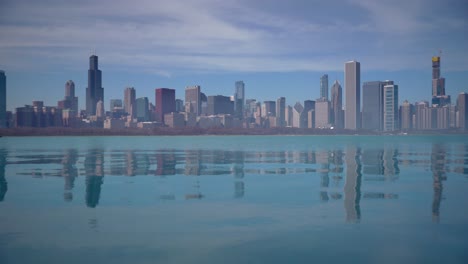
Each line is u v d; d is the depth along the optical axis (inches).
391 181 1455.5
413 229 766.5
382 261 608.7
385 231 754.8
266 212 917.8
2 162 2433.6
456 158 2751.0
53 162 2440.9
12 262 608.4
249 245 680.4
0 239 714.8
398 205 989.2
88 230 768.3
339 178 1557.6
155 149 4453.7
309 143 6943.9
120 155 3225.9
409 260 612.7
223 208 963.3
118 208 964.6
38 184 1392.7
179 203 1027.9
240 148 4702.3
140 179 1534.2
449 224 801.6
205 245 680.4
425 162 2380.7
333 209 946.7
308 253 641.6
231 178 1566.2
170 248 666.8
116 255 634.8
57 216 881.5
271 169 1947.6
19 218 862.5
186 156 3083.2
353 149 4323.3
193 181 1472.7
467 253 639.1
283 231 757.9
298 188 1284.4
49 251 652.7
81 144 6501.0
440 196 1118.4
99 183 1414.9
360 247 668.1
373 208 954.7
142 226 796.0
